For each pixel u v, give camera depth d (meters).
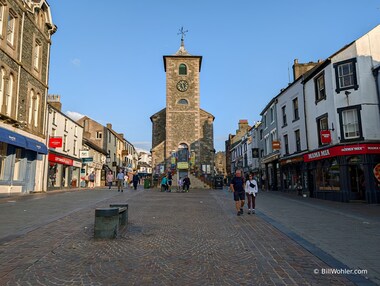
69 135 31.98
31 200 15.77
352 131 18.69
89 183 38.94
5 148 18.59
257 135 39.75
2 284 4.40
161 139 43.31
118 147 57.12
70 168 32.41
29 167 21.44
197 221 10.20
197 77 41.31
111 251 6.19
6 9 17.83
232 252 6.32
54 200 16.03
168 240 7.28
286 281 4.68
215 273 5.00
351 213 12.66
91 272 4.94
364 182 17.89
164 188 28.47
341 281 4.71
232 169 61.31
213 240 7.39
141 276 4.80
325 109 20.62
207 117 43.31
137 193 23.25
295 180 26.28
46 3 23.14
